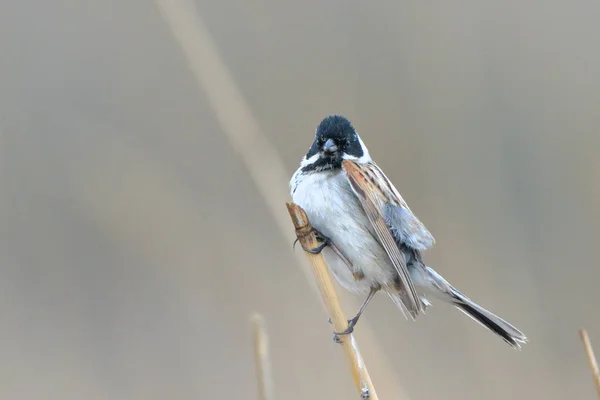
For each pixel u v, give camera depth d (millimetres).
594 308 11797
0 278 12680
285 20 13828
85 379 11547
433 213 12273
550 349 11383
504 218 12484
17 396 11312
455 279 11703
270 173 8711
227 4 13820
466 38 13641
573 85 13742
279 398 10492
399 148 12914
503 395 10719
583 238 12508
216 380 11516
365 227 7801
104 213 11930
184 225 12000
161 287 11969
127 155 12391
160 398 11406
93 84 13594
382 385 7926
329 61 13500
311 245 6922
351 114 13102
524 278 11984
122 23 13789
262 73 13477
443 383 10898
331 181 7926
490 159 13023
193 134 13250
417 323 11844
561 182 13078
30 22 13719
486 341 11273
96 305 12398
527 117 13500
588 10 14445
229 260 11844
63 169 12953
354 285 8188
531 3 14008
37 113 13336
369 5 13680
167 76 13539
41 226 12875
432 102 13227
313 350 10891
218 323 11742
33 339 12180
